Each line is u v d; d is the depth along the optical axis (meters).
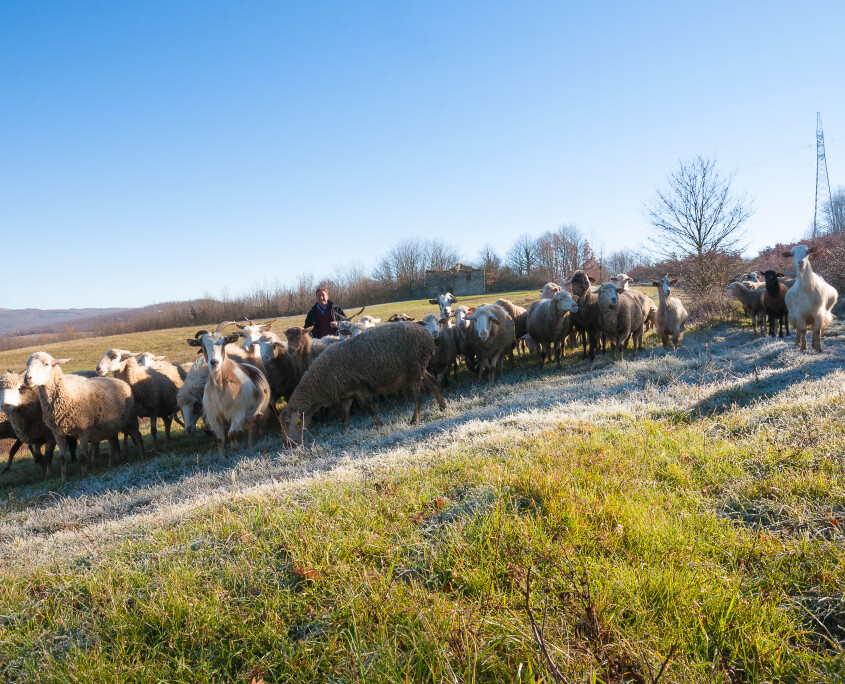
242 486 6.41
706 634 2.61
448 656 2.51
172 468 8.87
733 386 7.82
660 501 3.99
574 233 70.69
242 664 2.84
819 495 3.83
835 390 6.25
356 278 70.56
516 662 2.52
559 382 10.88
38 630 3.23
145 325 58.88
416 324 9.08
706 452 4.87
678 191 21.45
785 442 4.85
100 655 2.88
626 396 8.41
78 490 8.51
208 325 56.47
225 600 3.21
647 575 2.99
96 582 3.65
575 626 2.69
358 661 2.53
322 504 4.50
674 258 22.39
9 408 8.73
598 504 3.82
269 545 3.86
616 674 2.42
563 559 3.19
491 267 71.62
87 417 9.15
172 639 2.96
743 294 15.45
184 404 10.58
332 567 3.41
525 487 4.24
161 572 3.67
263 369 11.07
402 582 3.18
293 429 9.28
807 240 32.25
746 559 3.23
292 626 3.01
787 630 2.65
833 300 10.74
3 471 10.98
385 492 4.75
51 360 8.56
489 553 3.33
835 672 2.38
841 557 3.02
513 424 7.08
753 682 2.41
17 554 5.12
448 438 6.86
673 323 13.79
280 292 63.09
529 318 13.74
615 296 11.84
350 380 8.83
